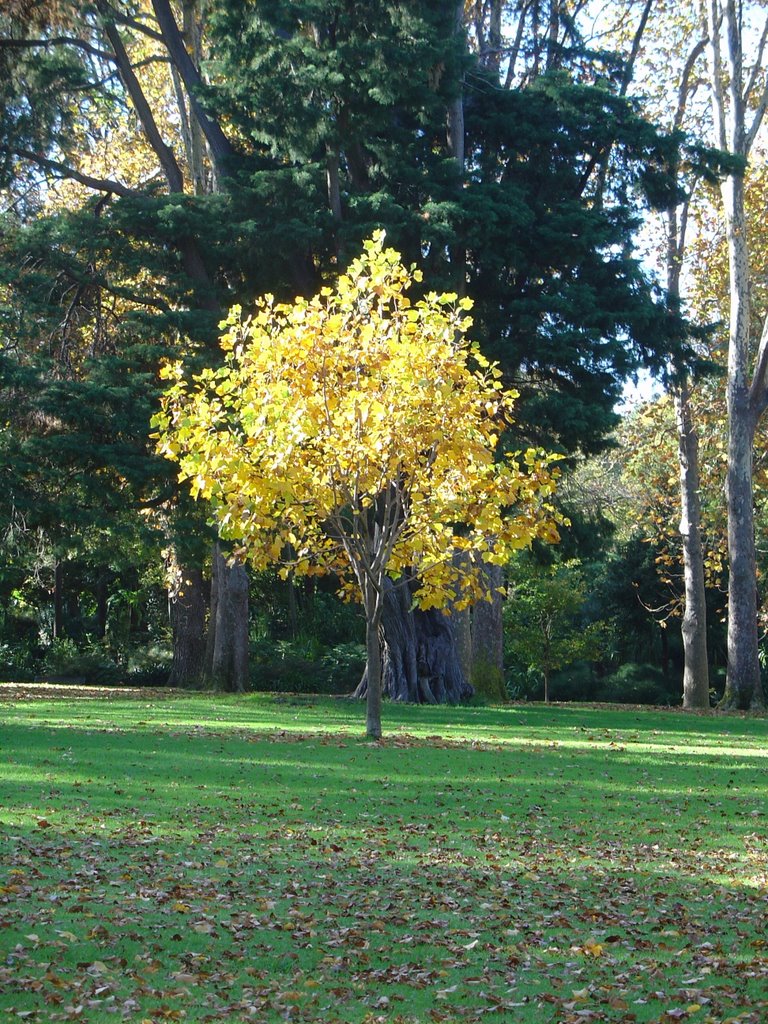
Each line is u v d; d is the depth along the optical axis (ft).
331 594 151.02
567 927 27.68
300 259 91.09
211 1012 20.74
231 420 63.05
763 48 118.83
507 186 89.92
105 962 23.02
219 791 44.09
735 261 108.58
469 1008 21.72
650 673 149.48
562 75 95.55
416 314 58.54
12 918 25.14
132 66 100.94
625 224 93.15
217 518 60.23
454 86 85.92
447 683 101.40
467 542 62.13
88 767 48.65
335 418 57.62
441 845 36.35
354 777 49.47
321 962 24.11
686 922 28.32
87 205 100.83
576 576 145.28
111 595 154.81
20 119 92.63
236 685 113.09
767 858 36.29
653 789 49.80
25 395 89.04
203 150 123.34
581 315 86.12
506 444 84.07
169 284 92.02
